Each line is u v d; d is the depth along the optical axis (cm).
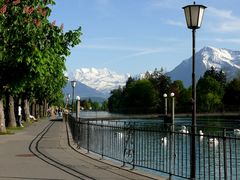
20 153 2056
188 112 11481
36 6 2406
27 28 2292
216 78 16950
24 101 6475
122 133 1712
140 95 16375
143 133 1554
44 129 4450
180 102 14975
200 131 1443
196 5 1293
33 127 4912
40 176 1366
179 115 9688
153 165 1514
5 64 2828
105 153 1941
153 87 16612
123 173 1435
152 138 1522
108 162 1720
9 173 1429
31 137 3188
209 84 14838
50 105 12212
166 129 1466
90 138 2150
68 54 3212
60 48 2964
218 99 14038
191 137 1252
